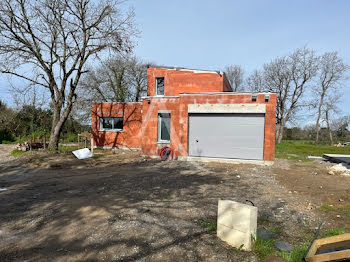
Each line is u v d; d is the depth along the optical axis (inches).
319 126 1631.4
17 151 642.8
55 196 248.1
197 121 495.8
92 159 510.6
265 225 176.7
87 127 1093.1
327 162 533.3
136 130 740.7
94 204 220.2
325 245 135.6
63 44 604.1
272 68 1505.9
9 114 1084.5
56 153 553.0
